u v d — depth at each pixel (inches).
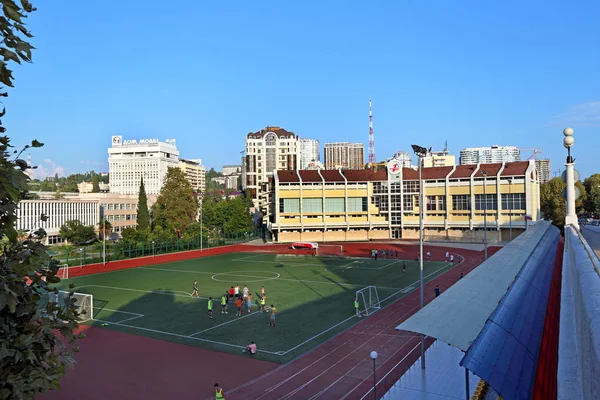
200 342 1238.9
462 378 902.4
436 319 548.1
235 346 1201.4
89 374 1011.3
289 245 4003.4
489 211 3846.0
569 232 1213.7
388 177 4237.2
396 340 1216.8
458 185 3993.6
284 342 1230.3
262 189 5634.8
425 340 1198.3
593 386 226.2
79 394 905.5
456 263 2760.8
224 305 1561.3
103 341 1251.2
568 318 641.6
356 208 4286.4
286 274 2421.3
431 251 3415.4
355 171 4451.3
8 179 262.8
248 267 2709.2
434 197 4138.8
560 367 504.7
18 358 273.1
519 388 451.8
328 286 2052.2
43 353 303.4
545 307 726.5
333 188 4239.7
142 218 3863.2
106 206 4215.1
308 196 4200.3
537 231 1601.9
